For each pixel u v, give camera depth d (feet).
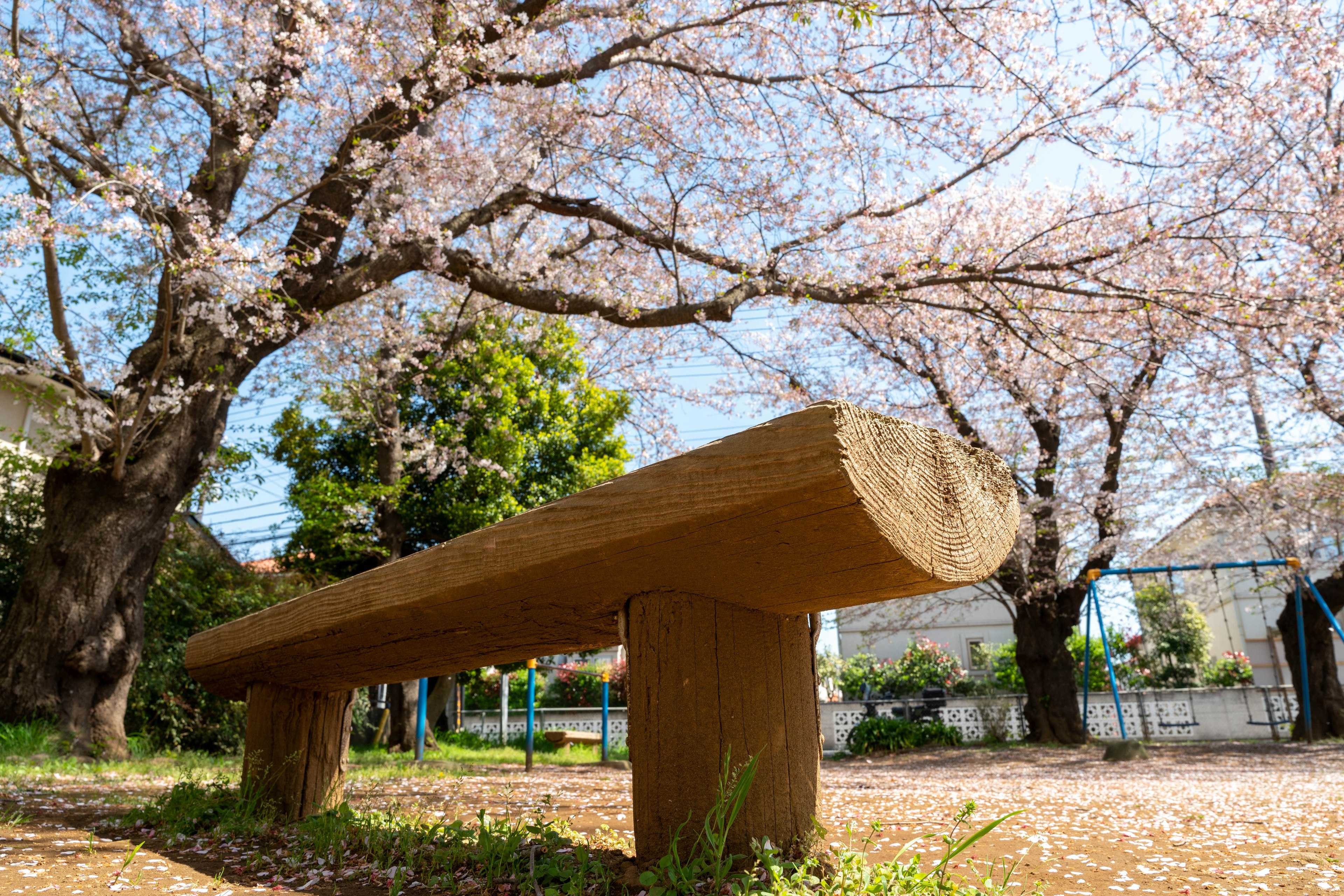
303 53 22.30
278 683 8.89
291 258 21.91
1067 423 39.47
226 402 24.52
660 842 5.14
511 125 28.35
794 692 5.56
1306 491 38.52
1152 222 27.76
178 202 20.79
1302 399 34.19
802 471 3.76
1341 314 24.88
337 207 25.45
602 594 5.43
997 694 50.80
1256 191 27.09
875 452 3.93
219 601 33.12
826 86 26.30
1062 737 39.63
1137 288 27.45
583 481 42.80
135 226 18.85
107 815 10.18
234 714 30.17
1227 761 29.66
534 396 41.27
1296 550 40.47
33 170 19.94
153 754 24.84
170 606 30.66
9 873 6.28
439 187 25.68
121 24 24.54
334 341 31.12
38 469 28.48
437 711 39.83
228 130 24.63
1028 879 6.83
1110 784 20.61
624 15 26.58
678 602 5.26
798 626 5.80
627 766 30.42
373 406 36.01
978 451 4.85
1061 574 40.68
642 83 29.73
